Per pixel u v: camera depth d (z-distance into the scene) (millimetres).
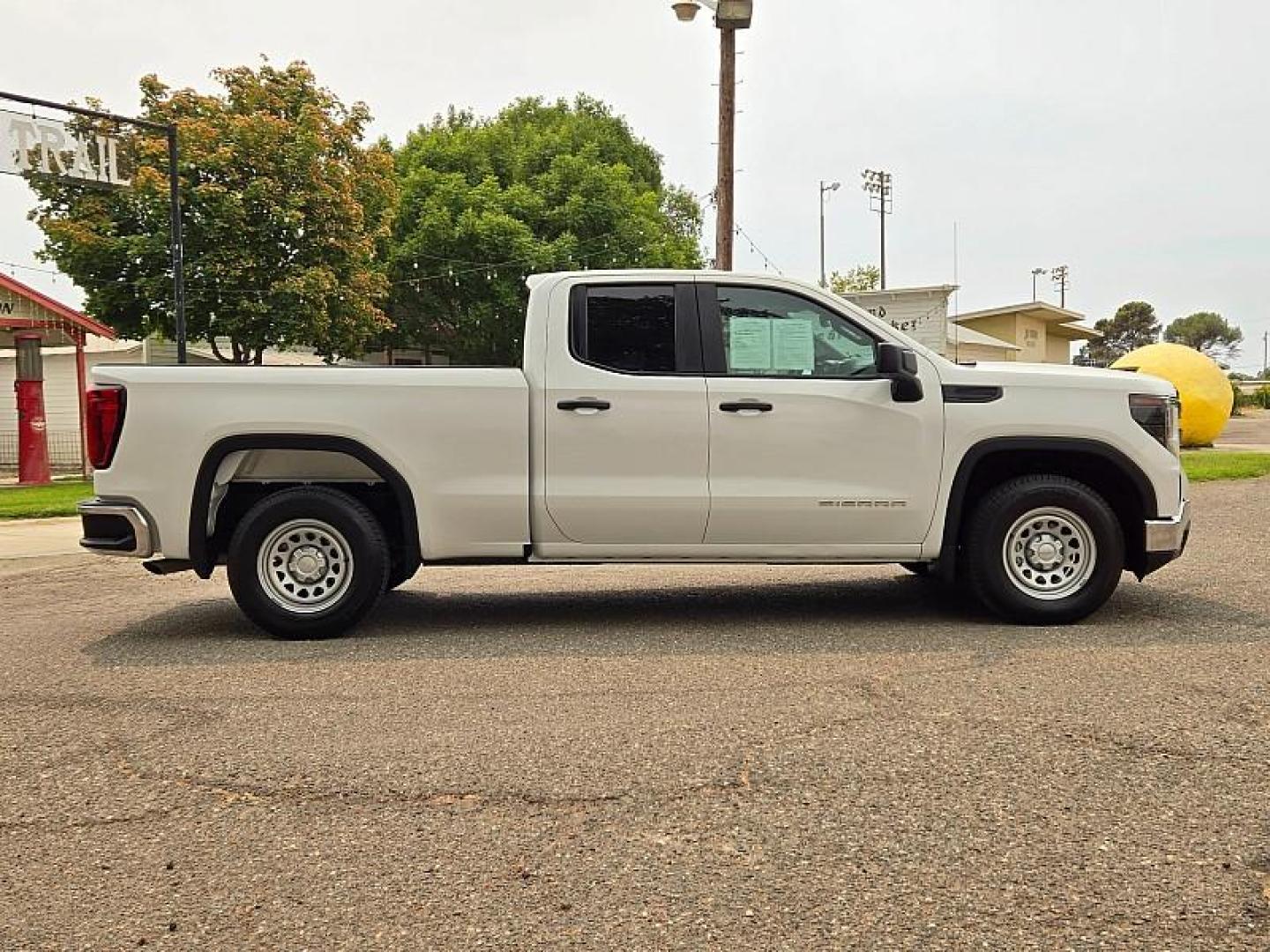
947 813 3598
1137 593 7461
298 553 6445
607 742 4371
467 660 5844
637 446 6383
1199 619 6594
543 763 4133
